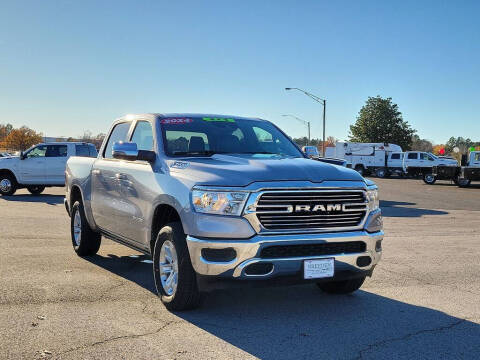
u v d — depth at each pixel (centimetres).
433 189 3145
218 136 613
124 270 689
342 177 492
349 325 480
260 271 455
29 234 993
